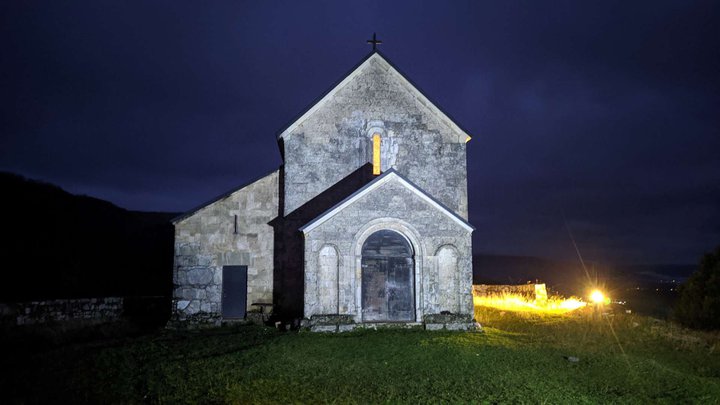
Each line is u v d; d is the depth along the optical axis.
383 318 19.98
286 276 22.98
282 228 23.36
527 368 14.63
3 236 32.72
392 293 20.17
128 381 13.27
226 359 15.11
